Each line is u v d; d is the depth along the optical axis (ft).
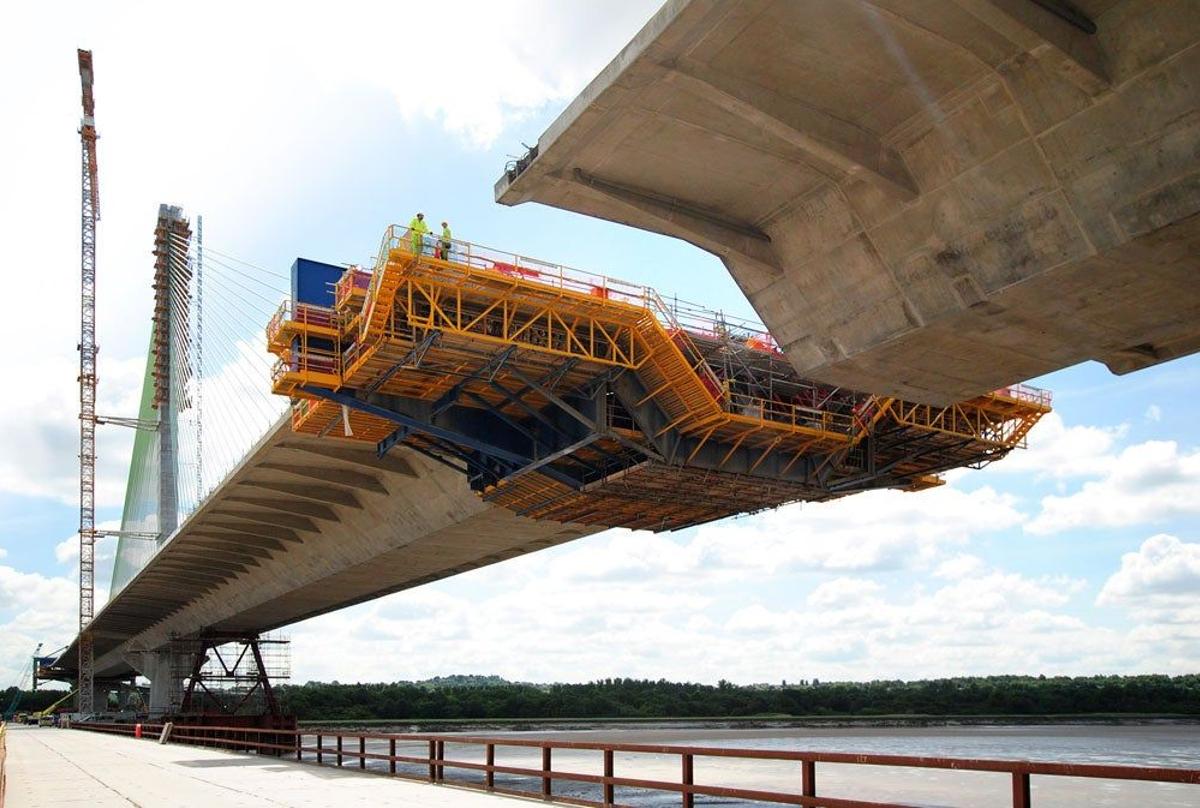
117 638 533.14
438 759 85.56
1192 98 61.67
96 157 552.82
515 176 83.30
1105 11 63.31
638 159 81.56
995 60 67.31
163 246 422.41
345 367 120.06
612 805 62.80
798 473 137.18
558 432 130.93
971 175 73.77
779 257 91.30
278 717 381.19
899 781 187.11
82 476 583.99
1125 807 132.87
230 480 199.52
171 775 102.32
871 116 75.05
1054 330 82.43
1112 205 67.41
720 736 447.83
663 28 66.13
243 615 347.36
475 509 176.86
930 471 153.28
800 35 66.85
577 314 114.01
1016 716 650.02
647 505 147.02
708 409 120.16
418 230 103.30
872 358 88.79
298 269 123.44
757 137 78.59
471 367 116.16
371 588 278.05
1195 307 78.23
